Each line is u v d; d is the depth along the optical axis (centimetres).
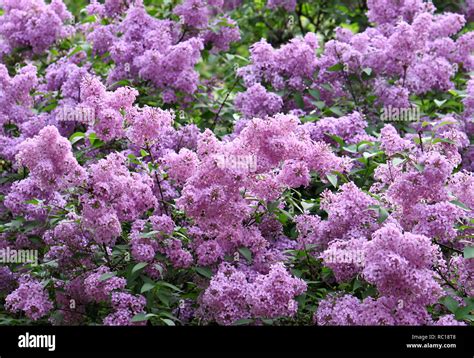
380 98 688
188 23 728
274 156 482
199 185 469
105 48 714
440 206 451
